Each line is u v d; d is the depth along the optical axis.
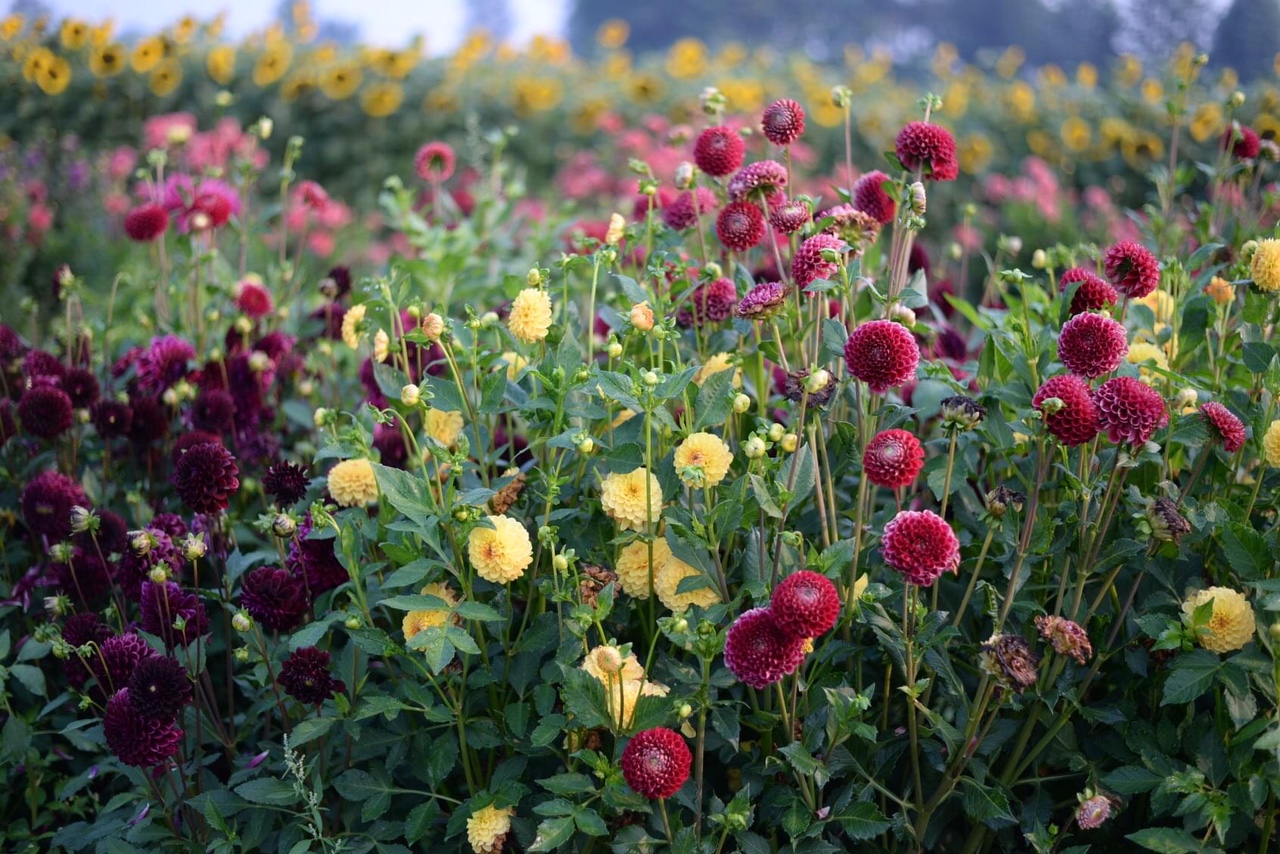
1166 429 2.09
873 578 2.22
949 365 2.69
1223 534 1.96
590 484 2.26
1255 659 1.85
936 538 1.75
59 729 2.73
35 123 9.51
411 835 2.05
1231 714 1.87
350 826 2.22
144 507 2.91
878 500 2.58
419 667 2.04
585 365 2.17
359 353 3.75
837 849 1.93
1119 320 2.37
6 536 3.13
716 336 2.58
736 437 2.36
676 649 2.20
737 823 1.84
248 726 2.45
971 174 9.19
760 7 53.06
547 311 2.14
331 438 2.21
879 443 1.85
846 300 2.36
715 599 2.04
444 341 2.18
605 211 6.57
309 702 2.09
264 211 4.05
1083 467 2.03
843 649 2.03
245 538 2.89
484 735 2.09
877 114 9.65
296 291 3.96
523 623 2.12
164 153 3.96
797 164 7.62
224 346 3.42
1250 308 2.24
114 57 9.48
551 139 9.91
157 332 3.62
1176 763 1.96
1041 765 2.19
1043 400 1.86
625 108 10.08
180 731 2.05
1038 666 2.01
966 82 11.64
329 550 2.26
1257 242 2.34
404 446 2.66
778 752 2.07
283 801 2.10
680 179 2.51
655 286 2.71
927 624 1.96
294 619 2.17
